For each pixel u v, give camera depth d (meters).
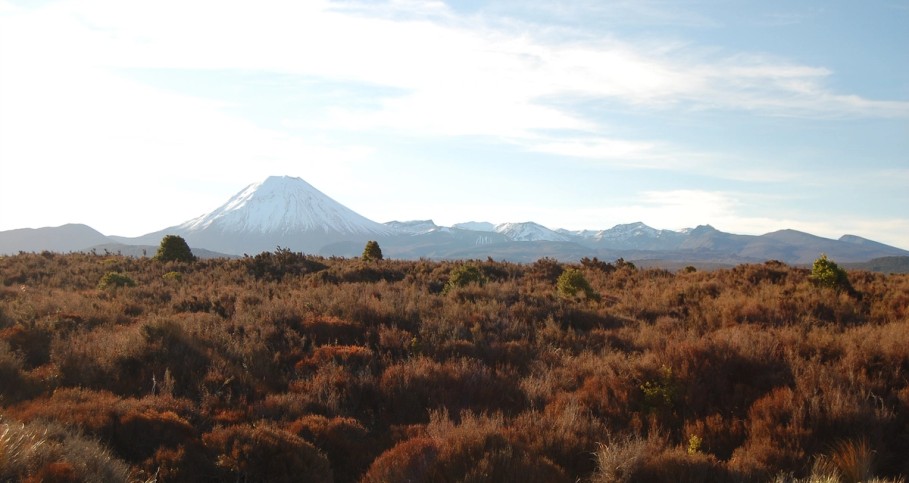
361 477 6.15
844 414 6.78
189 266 26.28
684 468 5.85
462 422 6.96
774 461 6.21
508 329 11.78
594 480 5.84
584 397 8.06
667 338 10.35
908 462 6.30
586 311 14.00
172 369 8.84
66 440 5.69
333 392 8.20
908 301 13.94
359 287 18.09
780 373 8.09
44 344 10.10
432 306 13.99
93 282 21.30
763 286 16.66
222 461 6.03
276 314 12.04
